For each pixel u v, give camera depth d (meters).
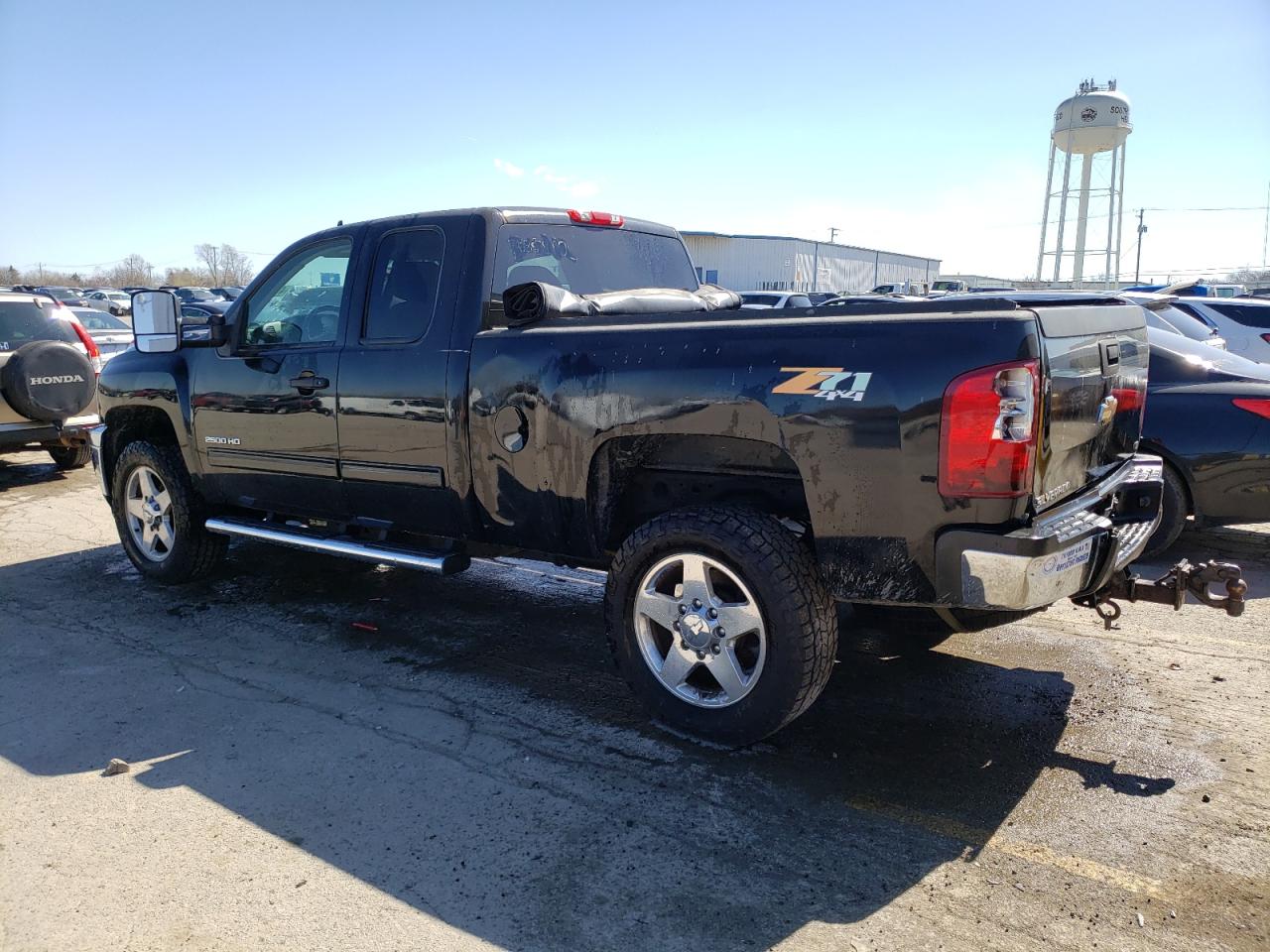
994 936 2.52
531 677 4.35
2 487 9.38
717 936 2.54
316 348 4.60
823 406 3.10
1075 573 3.10
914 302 3.38
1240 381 5.69
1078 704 3.96
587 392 3.60
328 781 3.40
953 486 2.94
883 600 3.16
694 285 5.43
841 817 3.12
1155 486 3.90
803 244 45.44
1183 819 3.08
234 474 5.13
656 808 3.19
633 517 4.05
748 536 3.29
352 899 2.72
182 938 2.56
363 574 6.04
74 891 2.78
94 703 4.12
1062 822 3.07
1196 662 4.39
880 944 2.50
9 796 3.33
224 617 5.24
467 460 4.06
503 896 2.72
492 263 4.13
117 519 5.99
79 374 9.11
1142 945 2.48
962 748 3.59
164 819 3.17
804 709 3.39
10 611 5.39
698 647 3.50
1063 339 3.16
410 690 4.21
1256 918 2.58
